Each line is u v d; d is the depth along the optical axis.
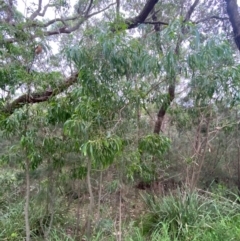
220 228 3.21
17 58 3.03
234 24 5.34
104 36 2.54
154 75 2.71
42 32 3.33
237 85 2.97
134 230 3.61
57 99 2.88
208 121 3.84
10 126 2.67
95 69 2.60
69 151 3.04
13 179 4.49
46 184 3.84
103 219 3.75
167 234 3.19
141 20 5.17
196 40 2.64
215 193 4.46
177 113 3.92
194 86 3.22
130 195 4.55
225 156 5.33
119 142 2.37
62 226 3.89
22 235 3.55
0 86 2.92
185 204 3.73
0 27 3.11
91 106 2.50
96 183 3.92
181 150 4.75
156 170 4.20
